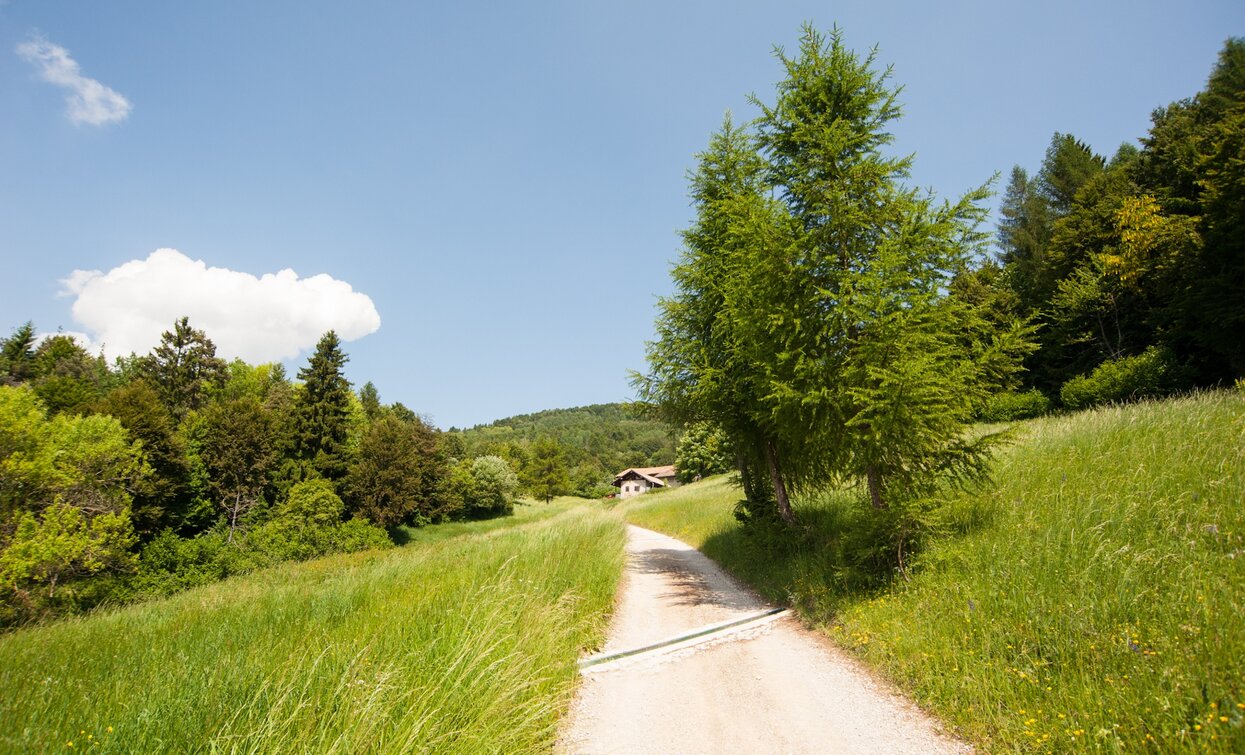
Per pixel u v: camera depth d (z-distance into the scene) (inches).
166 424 1541.6
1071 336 1206.9
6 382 1750.7
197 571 1136.2
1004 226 1955.0
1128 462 316.5
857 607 288.8
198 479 1663.4
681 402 574.9
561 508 3009.4
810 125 365.1
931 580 270.1
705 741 175.2
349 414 2380.7
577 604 324.2
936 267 318.0
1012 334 305.9
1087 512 255.6
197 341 2325.3
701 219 576.7
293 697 150.0
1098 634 173.6
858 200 349.1
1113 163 1747.0
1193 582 179.0
